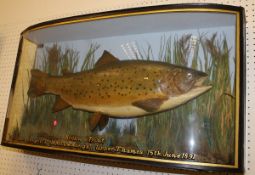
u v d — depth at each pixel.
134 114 0.82
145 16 0.86
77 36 1.03
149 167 0.84
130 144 0.80
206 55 0.79
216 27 0.81
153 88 0.81
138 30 0.92
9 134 1.02
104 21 0.92
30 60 1.08
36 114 0.99
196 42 0.81
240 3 0.86
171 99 0.79
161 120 0.78
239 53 0.73
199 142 0.72
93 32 0.99
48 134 0.95
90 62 0.96
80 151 0.86
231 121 0.70
